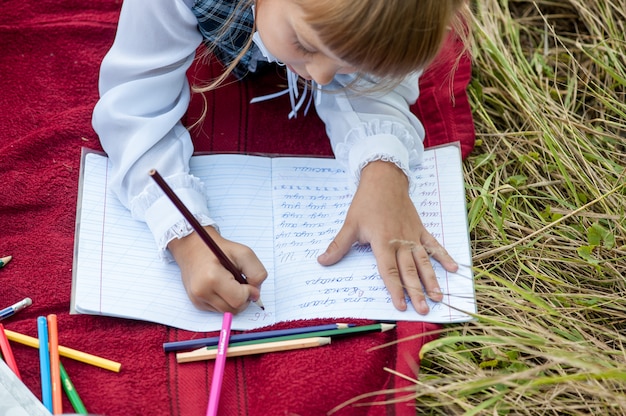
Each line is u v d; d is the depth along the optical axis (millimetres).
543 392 1086
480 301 1183
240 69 1378
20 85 1365
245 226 1189
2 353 1040
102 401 1019
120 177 1155
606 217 1265
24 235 1188
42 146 1269
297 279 1144
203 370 1061
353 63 948
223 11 1205
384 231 1146
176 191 1140
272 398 1031
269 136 1353
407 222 1167
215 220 1188
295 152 1344
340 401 1033
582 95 1481
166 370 1059
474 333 1142
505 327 1092
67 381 1020
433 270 1135
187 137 1234
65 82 1382
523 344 1102
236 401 1042
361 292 1132
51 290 1132
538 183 1331
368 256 1167
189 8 1197
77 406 996
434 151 1284
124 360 1065
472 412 1000
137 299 1102
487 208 1286
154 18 1169
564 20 1603
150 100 1205
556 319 1173
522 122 1450
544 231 1276
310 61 1007
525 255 1255
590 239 1234
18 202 1210
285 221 1201
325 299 1125
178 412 1027
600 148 1376
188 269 1091
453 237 1192
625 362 1104
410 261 1134
